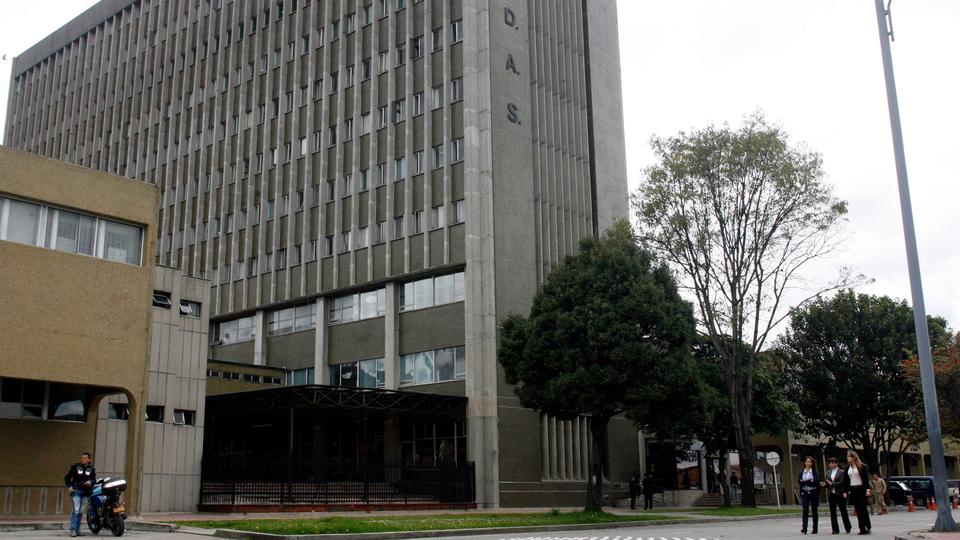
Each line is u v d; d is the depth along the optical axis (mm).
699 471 53094
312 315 47625
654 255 34594
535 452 40875
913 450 67875
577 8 52125
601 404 30812
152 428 28906
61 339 23469
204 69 58969
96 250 25000
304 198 49125
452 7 45125
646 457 49094
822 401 54594
